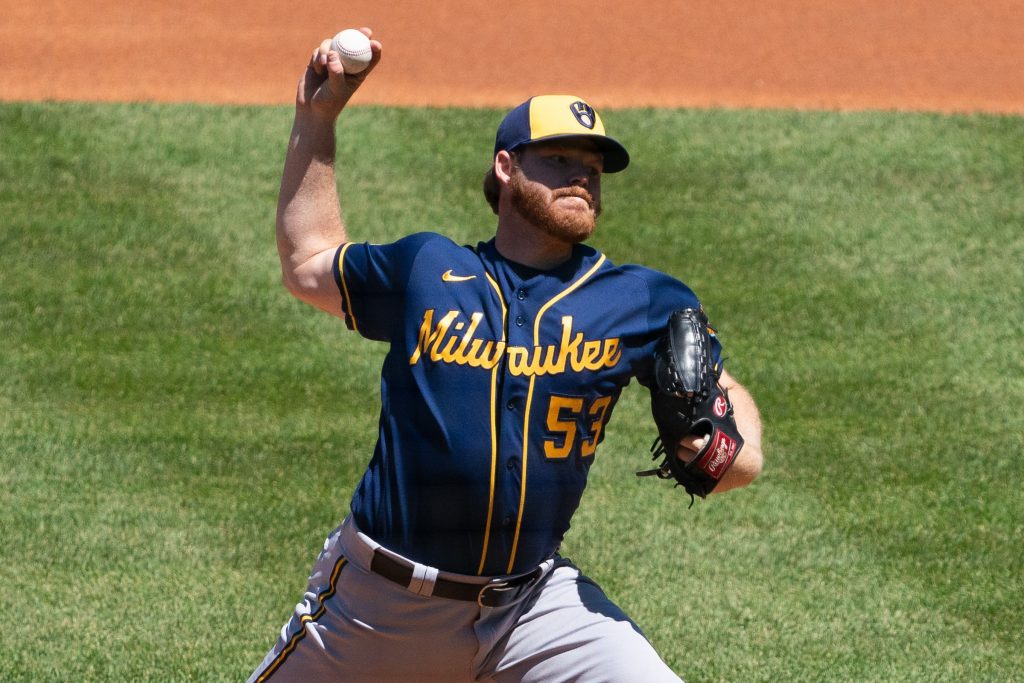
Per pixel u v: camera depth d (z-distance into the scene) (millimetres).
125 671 16781
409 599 11594
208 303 30109
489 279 11805
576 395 11602
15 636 17562
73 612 18281
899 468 23906
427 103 44031
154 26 55500
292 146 12477
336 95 12211
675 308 12148
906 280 32094
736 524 21750
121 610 18406
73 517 21172
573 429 11672
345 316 12297
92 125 39688
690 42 56719
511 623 11805
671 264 32438
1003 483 23391
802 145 40125
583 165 11711
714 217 35125
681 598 19312
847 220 35219
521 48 54906
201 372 27047
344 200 34906
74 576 19344
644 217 34906
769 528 21656
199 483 22594
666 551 20781
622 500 22531
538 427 11500
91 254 32125
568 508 11953
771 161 38844
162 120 40438
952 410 26250
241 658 17219
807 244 33812
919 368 28016
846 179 37719
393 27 57781
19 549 20047
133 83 45781
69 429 24406
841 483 23297
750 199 36312
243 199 35344
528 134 11547
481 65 51844
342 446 24234
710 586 19719
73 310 29500
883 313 30469
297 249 12414
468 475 11383
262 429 24797
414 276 11812
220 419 25109
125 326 28922
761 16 61594
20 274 31000
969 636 18438
